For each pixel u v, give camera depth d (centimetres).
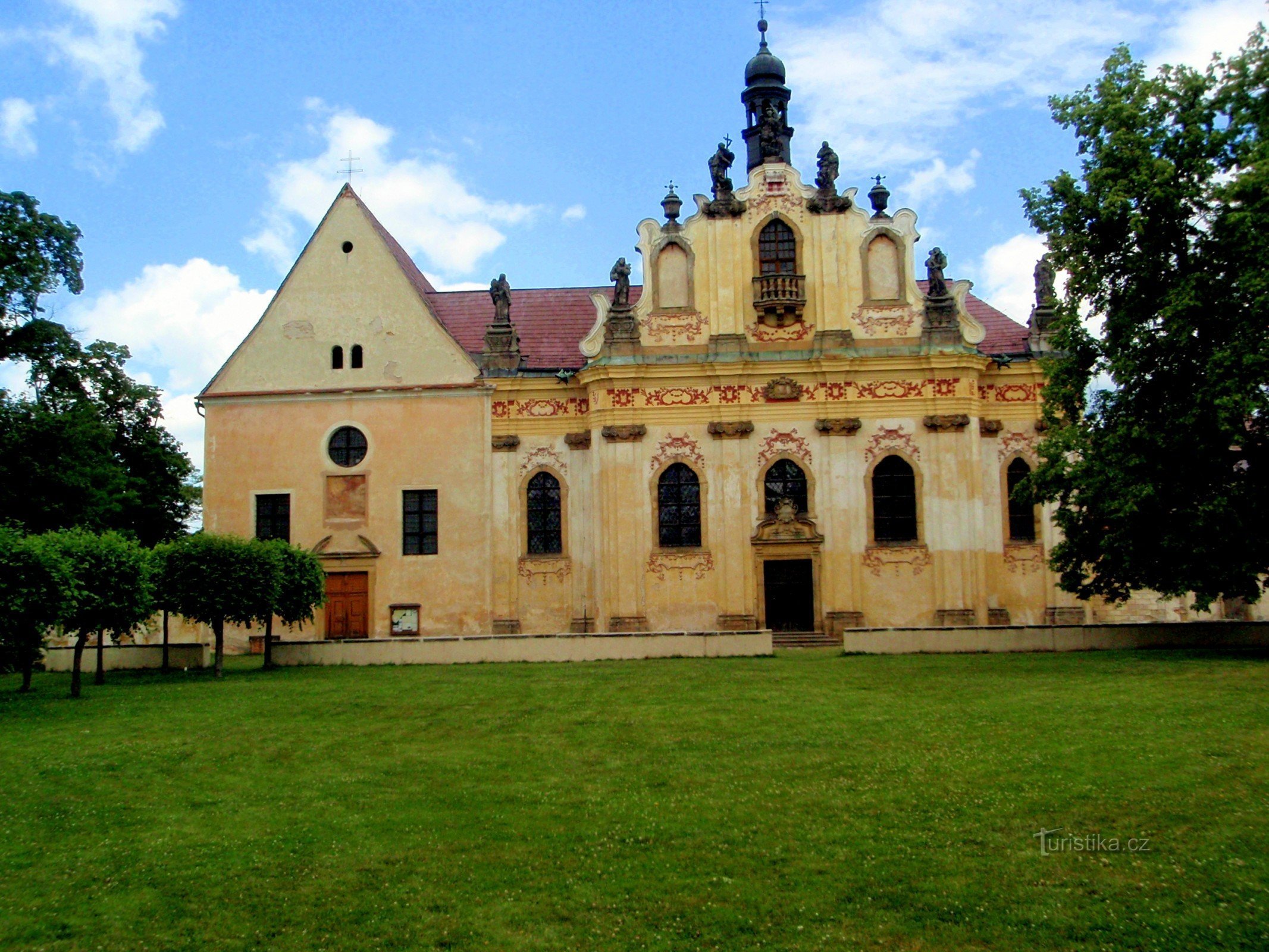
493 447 5203
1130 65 3709
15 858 1752
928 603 4928
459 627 5128
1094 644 3969
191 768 2311
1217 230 3469
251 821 1912
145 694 3388
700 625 4934
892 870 1588
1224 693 2689
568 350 5403
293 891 1596
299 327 5350
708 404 5031
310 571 4391
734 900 1513
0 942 1455
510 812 1909
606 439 5012
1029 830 1722
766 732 2462
